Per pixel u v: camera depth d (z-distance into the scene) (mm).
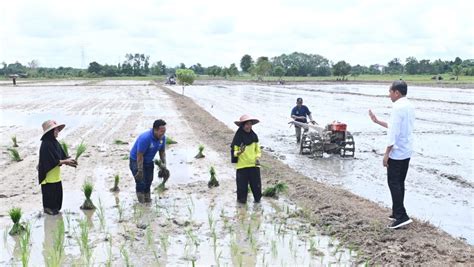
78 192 10695
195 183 11438
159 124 9469
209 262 6918
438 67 141875
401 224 7895
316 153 15328
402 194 7934
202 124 22953
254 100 41531
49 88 60219
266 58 120688
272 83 87375
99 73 133000
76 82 84500
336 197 10062
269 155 15180
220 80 103500
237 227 8414
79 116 26547
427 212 9477
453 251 6969
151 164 9820
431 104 36562
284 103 38062
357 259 6934
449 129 22094
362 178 12523
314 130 16797
